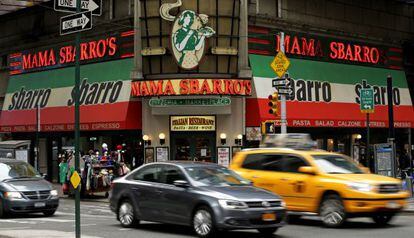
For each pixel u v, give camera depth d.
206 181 13.98
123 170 27.33
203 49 28.78
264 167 16.70
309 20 33.28
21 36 37.72
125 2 31.42
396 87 36.88
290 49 31.94
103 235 13.95
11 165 19.50
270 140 18.14
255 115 29.55
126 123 29.55
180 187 13.93
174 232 14.53
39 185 18.70
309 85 31.94
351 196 14.68
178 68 28.86
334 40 34.25
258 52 30.72
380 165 24.27
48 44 35.81
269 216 13.07
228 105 29.47
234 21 29.45
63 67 34.44
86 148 33.81
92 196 27.12
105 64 31.94
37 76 36.00
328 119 32.09
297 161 16.03
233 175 14.66
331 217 15.10
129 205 15.38
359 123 33.69
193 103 29.09
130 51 30.69
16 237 12.96
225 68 29.25
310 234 13.99
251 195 13.22
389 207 14.81
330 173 15.43
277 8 31.94
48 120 33.81
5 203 18.02
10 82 37.94
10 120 36.78
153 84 28.44
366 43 36.12
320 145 33.81
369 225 15.89
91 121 31.14
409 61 39.38
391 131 24.94
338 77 33.72
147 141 29.64
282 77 27.19
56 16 35.19
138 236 13.78
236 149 29.59
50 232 14.04
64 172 27.88
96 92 31.61
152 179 14.93
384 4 38.09
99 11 11.88
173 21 28.78
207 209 13.14
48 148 36.44
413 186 25.72
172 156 29.70
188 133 29.81
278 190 16.12
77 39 11.16
